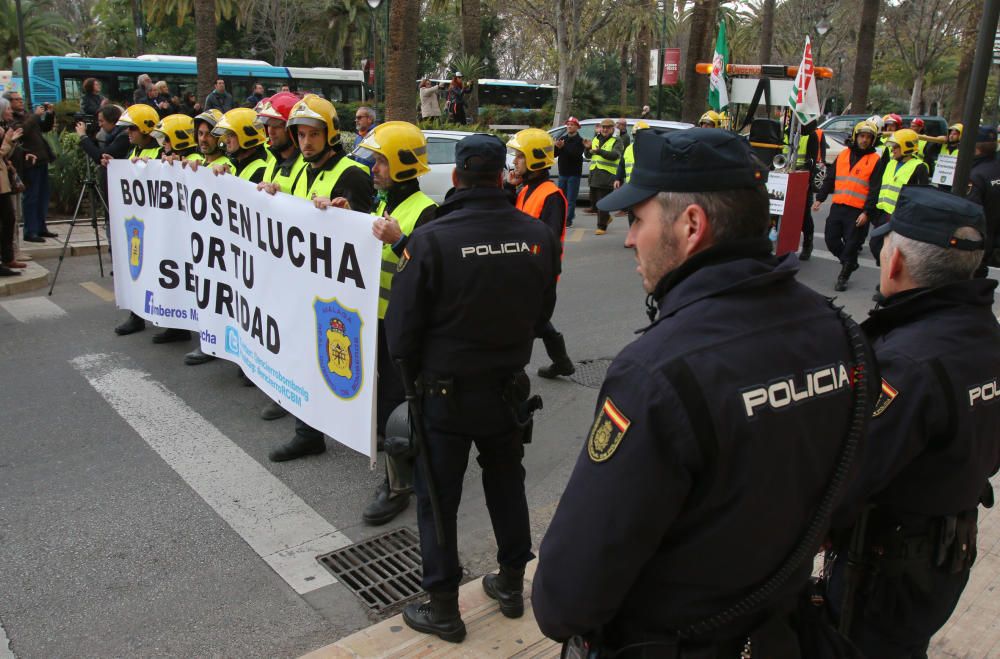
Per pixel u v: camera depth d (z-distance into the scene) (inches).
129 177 247.0
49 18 1553.9
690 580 55.6
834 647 62.9
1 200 322.3
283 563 143.3
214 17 790.5
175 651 119.0
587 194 598.2
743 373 52.4
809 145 414.0
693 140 55.0
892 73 1781.5
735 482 52.2
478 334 112.0
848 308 323.0
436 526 114.7
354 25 1685.5
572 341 275.1
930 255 73.9
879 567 76.2
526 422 119.1
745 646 57.9
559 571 55.6
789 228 375.2
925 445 71.9
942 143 442.9
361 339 152.0
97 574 138.0
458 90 880.3
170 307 242.8
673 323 54.2
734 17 1633.9
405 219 151.0
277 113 190.9
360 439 157.1
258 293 187.8
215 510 161.0
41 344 261.0
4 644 119.1
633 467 51.9
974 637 115.4
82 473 175.0
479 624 121.6
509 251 114.0
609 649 60.7
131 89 982.4
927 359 71.2
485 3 995.9
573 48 821.9
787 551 56.7
